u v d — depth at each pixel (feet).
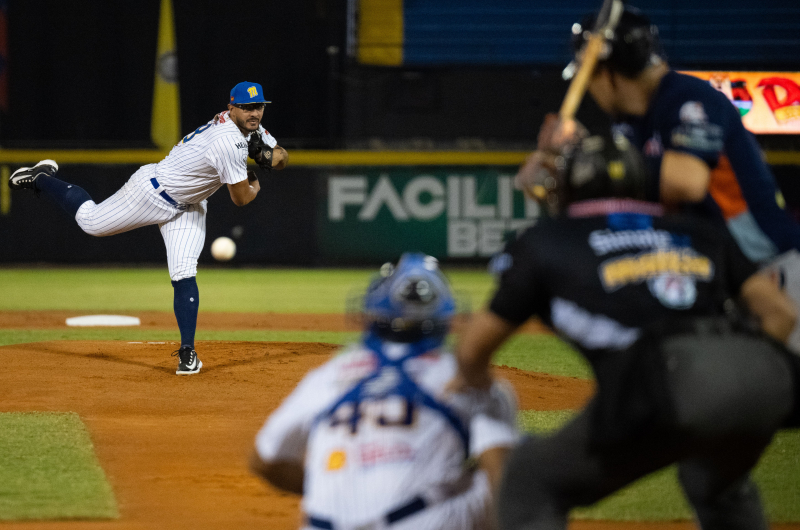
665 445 25.49
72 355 93.20
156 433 60.13
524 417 65.57
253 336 119.96
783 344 27.04
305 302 168.14
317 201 236.84
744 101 230.89
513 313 26.61
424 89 241.96
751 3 252.01
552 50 257.96
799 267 38.55
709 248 27.35
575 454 26.05
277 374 83.15
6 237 234.38
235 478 49.60
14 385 76.64
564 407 70.18
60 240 236.22
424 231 234.99
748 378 25.05
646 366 24.75
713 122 35.47
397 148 241.55
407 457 25.22
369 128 243.40
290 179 236.22
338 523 25.17
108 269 236.22
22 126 245.04
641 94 36.99
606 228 27.02
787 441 58.34
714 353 25.11
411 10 259.19
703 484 30.60
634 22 35.32
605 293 25.90
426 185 234.17
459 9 258.57
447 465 25.73
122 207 79.82
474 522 26.02
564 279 26.27
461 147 241.14
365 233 236.43
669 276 26.25
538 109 241.14
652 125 36.91
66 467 51.42
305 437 27.73
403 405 25.71
